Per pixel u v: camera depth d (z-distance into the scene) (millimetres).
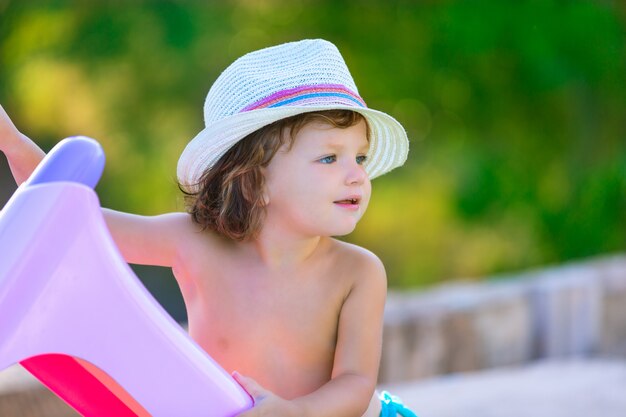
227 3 10336
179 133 10133
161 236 1856
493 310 4148
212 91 1869
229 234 1809
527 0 9719
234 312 1806
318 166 1734
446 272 10500
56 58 10000
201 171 1838
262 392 1589
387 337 3791
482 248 10406
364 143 1797
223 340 1812
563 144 10289
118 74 10047
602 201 9688
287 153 1740
